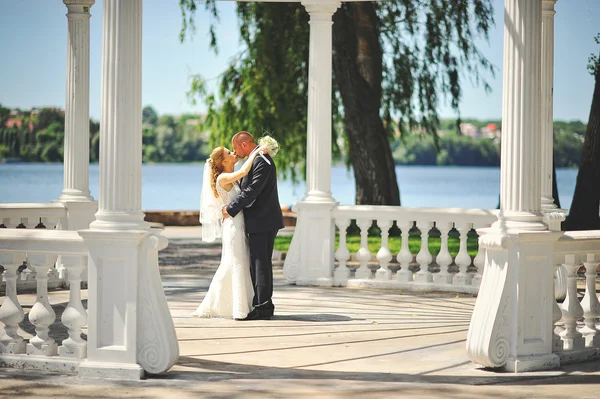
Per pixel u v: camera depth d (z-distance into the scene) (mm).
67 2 11469
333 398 6137
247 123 22328
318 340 8203
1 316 6988
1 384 6473
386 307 10172
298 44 21453
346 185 76062
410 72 21797
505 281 7027
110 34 6781
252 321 9195
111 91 6770
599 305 7547
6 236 6965
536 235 6996
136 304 6688
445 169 81625
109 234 6648
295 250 12156
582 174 17672
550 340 7156
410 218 11773
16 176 61875
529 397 6203
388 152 20234
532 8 7020
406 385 6520
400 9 21734
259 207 9320
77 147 11742
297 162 23797
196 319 9266
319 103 11977
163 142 79562
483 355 6988
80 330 6934
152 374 6754
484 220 11273
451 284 11516
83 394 6215
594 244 7438
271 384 6520
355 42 20578
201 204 9469
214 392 6285
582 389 6434
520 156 7086
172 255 16438
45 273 6973
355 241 18641
